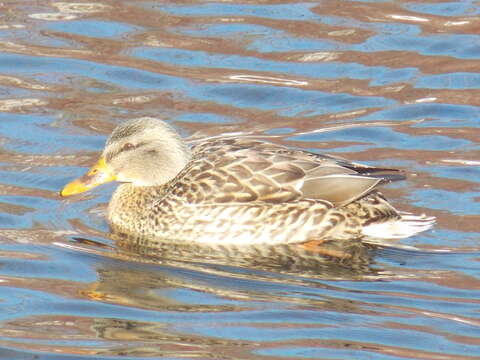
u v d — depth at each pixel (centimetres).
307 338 1152
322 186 1397
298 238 1401
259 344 1136
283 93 1814
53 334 1151
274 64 1902
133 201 1471
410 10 2106
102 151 1588
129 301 1234
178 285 1281
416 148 1633
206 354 1111
